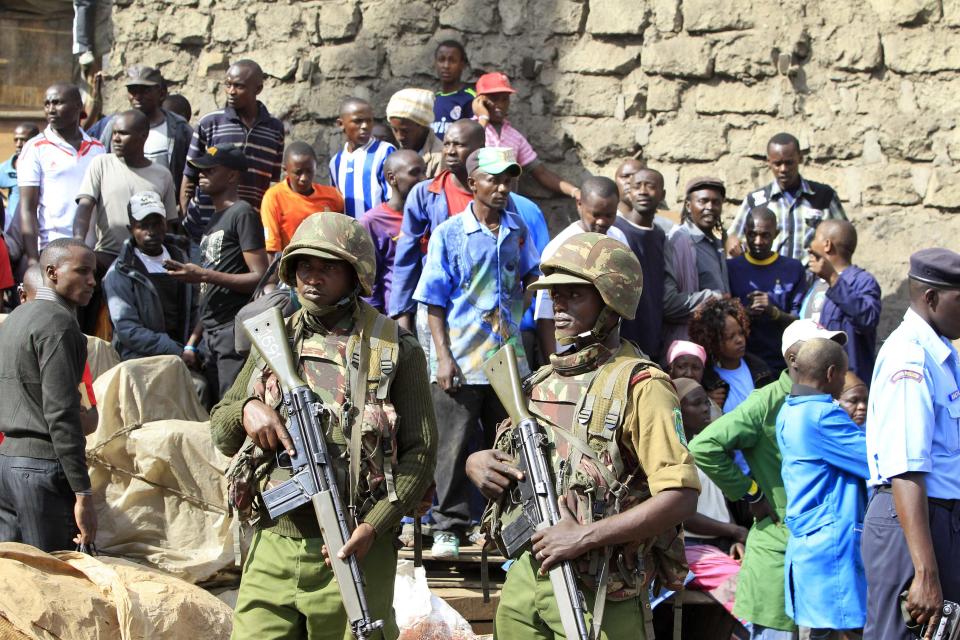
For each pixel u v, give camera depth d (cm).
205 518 660
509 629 441
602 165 985
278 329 449
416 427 452
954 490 532
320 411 434
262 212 857
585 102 989
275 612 442
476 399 693
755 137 952
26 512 586
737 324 777
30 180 932
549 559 411
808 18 943
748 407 637
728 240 917
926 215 919
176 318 828
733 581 675
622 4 977
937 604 512
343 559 424
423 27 1025
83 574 552
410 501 441
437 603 616
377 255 815
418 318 734
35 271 676
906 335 539
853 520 598
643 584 427
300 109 1060
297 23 1063
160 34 1107
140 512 656
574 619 408
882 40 928
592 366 435
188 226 948
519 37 1002
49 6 1151
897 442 522
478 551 706
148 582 557
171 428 663
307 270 446
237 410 448
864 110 932
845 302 804
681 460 412
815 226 892
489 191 692
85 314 849
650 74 976
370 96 1039
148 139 987
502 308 696
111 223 870
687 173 967
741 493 643
